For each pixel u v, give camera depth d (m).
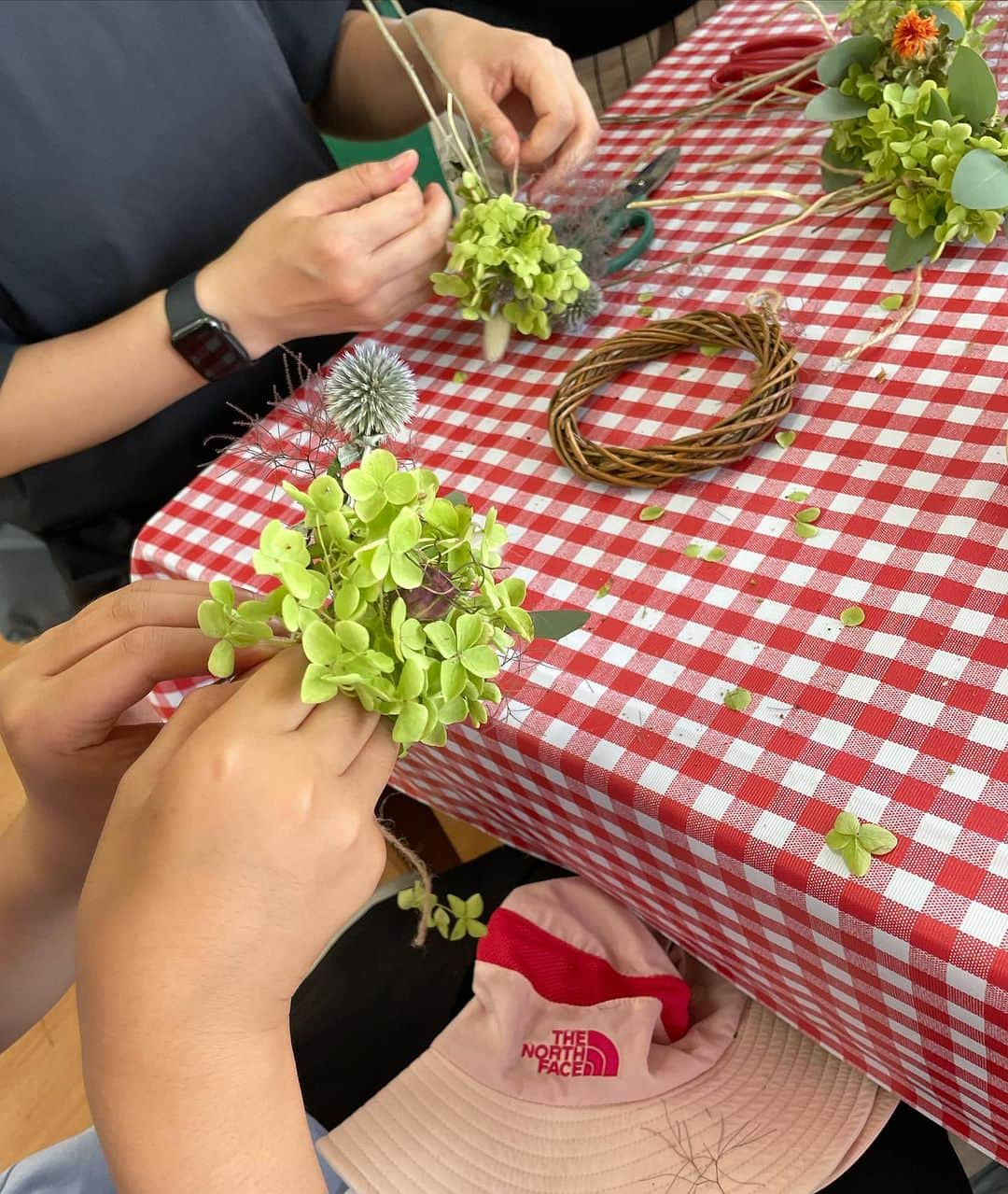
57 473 0.87
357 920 0.65
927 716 0.39
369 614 0.31
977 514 0.46
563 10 1.23
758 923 0.42
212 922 0.28
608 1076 0.50
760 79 0.78
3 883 0.47
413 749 0.57
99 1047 0.28
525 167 0.80
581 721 0.45
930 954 0.34
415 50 0.90
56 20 0.76
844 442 0.52
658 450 0.53
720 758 0.41
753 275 0.66
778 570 0.47
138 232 0.83
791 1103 0.49
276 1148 0.30
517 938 0.55
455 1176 0.47
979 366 0.53
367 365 0.56
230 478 0.68
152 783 0.31
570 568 0.52
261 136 0.86
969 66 0.55
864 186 0.64
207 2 0.81
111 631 0.40
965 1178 0.48
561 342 0.68
